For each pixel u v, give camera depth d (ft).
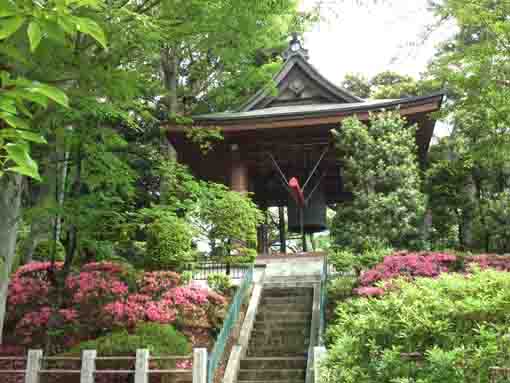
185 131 60.59
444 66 28.96
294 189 53.93
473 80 29.27
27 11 8.46
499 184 61.77
